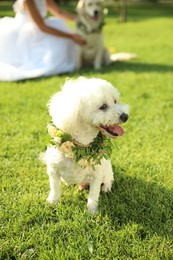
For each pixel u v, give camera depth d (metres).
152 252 0.98
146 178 1.31
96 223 1.07
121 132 1.06
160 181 1.28
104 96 1.04
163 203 1.18
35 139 1.56
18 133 1.62
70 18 2.92
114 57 2.98
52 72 2.50
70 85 1.09
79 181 1.12
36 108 1.88
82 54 2.76
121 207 1.13
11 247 0.98
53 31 2.55
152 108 1.91
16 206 1.13
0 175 1.30
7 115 1.79
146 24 5.32
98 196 1.13
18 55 2.55
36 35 2.55
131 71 2.60
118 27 5.05
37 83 2.30
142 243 1.00
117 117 1.04
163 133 1.65
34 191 1.22
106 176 1.17
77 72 2.60
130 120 1.77
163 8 8.30
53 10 2.91
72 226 1.05
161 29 4.78
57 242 1.00
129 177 1.31
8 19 2.64
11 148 1.49
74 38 2.62
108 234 1.02
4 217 1.08
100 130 1.06
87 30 2.67
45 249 0.97
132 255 0.97
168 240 1.02
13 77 2.38
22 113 1.83
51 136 1.06
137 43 3.79
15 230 1.03
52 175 1.11
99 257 0.95
